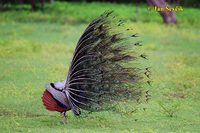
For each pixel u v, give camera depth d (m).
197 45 37.00
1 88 22.80
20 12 51.31
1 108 19.80
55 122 17.78
